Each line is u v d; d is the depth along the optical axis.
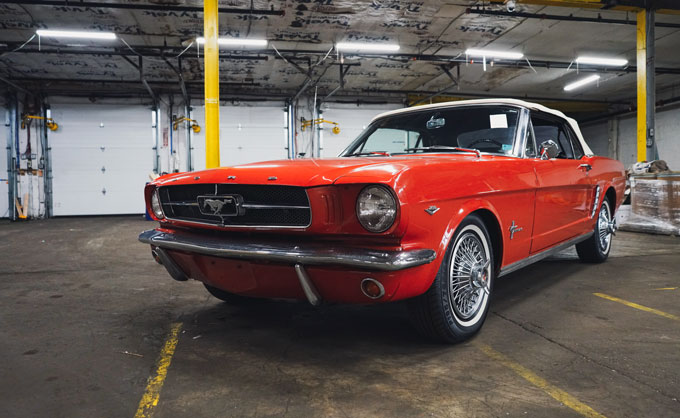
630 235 6.94
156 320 2.92
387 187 1.86
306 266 1.99
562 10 10.13
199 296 3.59
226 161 16.23
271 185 2.10
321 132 17.02
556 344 2.34
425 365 2.09
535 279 3.89
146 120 15.71
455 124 3.14
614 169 4.47
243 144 16.36
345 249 1.93
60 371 2.09
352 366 2.10
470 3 9.62
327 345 2.39
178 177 2.62
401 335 2.53
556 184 3.18
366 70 14.55
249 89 16.23
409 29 11.08
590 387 1.84
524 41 12.14
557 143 3.59
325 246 1.99
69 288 3.93
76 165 15.27
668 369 2.01
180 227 2.62
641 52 9.87
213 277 2.39
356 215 1.92
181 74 13.62
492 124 3.04
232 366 2.12
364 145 3.36
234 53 12.62
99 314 3.08
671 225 6.75
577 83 16.38
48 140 15.09
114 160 15.52
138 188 15.67
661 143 18.38
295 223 2.07
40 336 2.61
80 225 11.66
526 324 2.68
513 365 2.08
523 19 10.55
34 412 1.70
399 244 1.91
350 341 2.45
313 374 2.01
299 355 2.25
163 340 2.52
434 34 11.48
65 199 15.20
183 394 1.83
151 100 15.71
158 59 12.74
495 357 2.18
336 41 11.79
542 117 3.41
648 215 7.14
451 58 13.29
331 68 14.26
